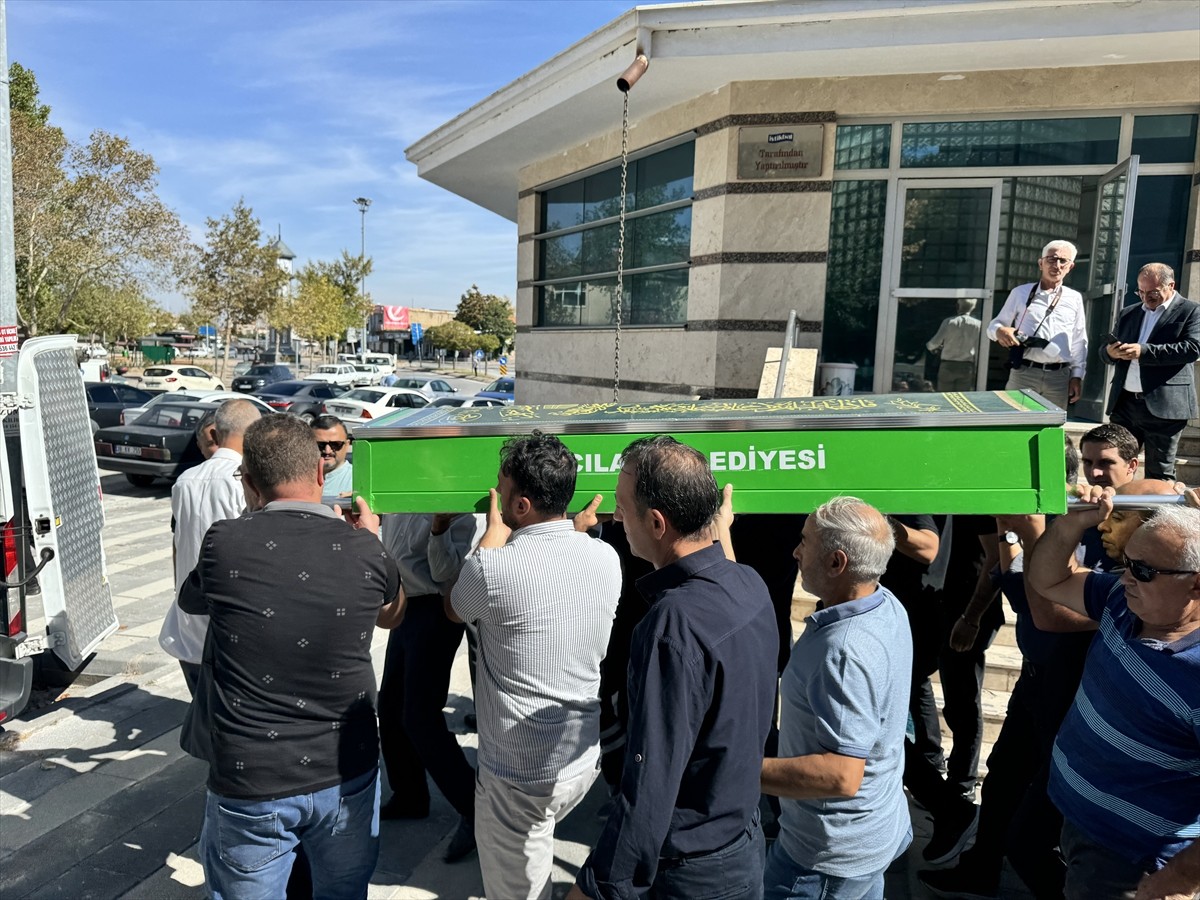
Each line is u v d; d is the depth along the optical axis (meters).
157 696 4.89
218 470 3.46
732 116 7.15
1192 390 4.87
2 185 6.91
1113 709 2.09
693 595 1.88
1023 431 2.16
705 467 2.01
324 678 2.18
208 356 63.84
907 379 7.27
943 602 3.42
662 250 8.42
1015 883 3.16
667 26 6.27
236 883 2.16
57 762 4.06
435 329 72.94
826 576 2.13
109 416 16.22
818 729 2.04
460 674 5.11
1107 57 6.21
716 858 1.86
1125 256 5.96
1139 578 1.98
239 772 2.11
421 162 11.21
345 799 2.24
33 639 4.32
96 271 27.72
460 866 3.22
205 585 2.18
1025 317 5.51
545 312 10.82
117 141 25.42
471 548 3.45
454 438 2.46
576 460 2.43
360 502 2.48
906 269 7.18
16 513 4.38
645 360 8.52
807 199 7.09
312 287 47.44
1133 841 2.06
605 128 8.78
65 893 3.04
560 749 2.30
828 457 2.26
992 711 4.02
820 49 6.11
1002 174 6.88
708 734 1.84
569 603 2.30
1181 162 6.52
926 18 5.89
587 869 1.74
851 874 2.12
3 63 6.88
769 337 7.30
